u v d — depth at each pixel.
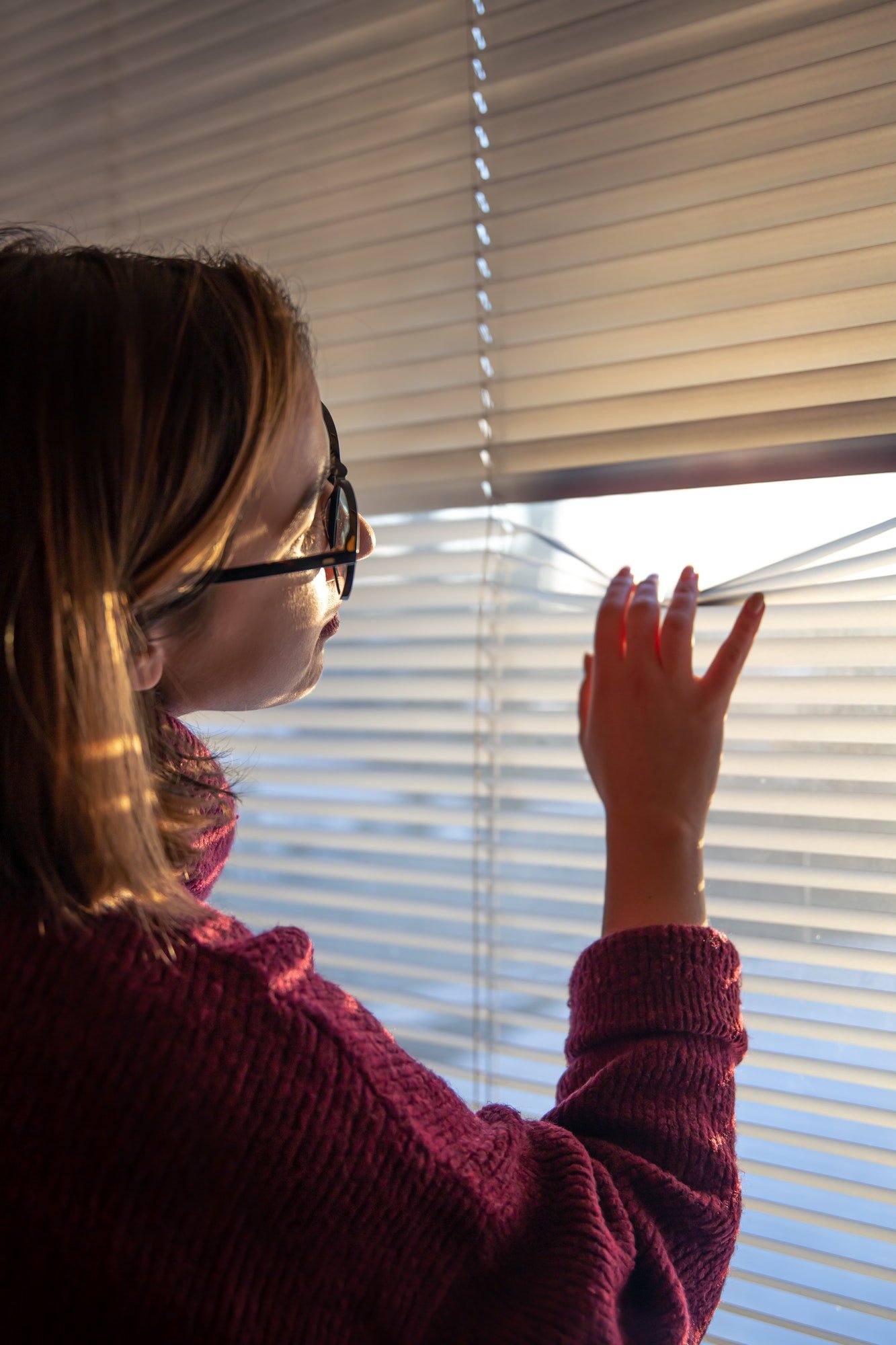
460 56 0.90
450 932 1.00
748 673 0.84
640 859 0.67
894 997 0.78
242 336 0.50
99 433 0.46
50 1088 0.44
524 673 0.94
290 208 1.01
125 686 0.48
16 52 1.18
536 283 0.88
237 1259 0.45
